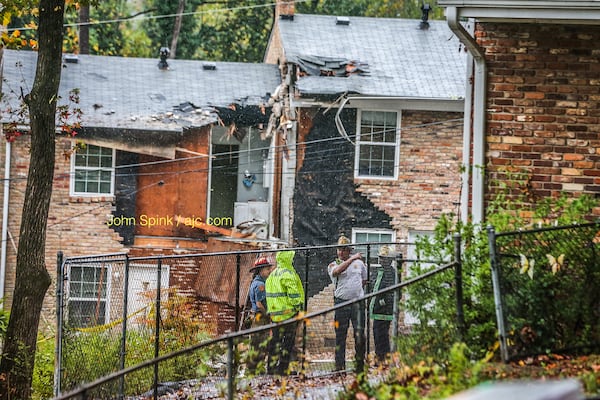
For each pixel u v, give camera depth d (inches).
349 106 1710.1
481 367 585.9
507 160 816.9
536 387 345.1
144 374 903.1
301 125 1718.8
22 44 1175.0
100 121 1707.7
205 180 1768.0
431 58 1822.1
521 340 636.1
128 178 1754.4
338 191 1718.8
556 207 730.2
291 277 931.3
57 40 1044.5
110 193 1749.5
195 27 2728.8
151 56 2694.4
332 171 1720.0
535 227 704.4
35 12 1168.8
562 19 757.3
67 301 904.3
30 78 1781.5
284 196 1734.7
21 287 1040.8
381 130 1718.8
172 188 1760.6
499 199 797.2
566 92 813.2
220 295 1055.0
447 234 711.1
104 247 1742.1
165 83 1843.0
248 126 1772.9
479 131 815.7
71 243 1733.5
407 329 665.6
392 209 1716.3
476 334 643.5
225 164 1813.5
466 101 878.4
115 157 1750.7
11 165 1696.6
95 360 890.7
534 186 813.2
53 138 1051.3
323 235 1713.8
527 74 816.3
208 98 1800.0
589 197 772.0
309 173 1721.2
